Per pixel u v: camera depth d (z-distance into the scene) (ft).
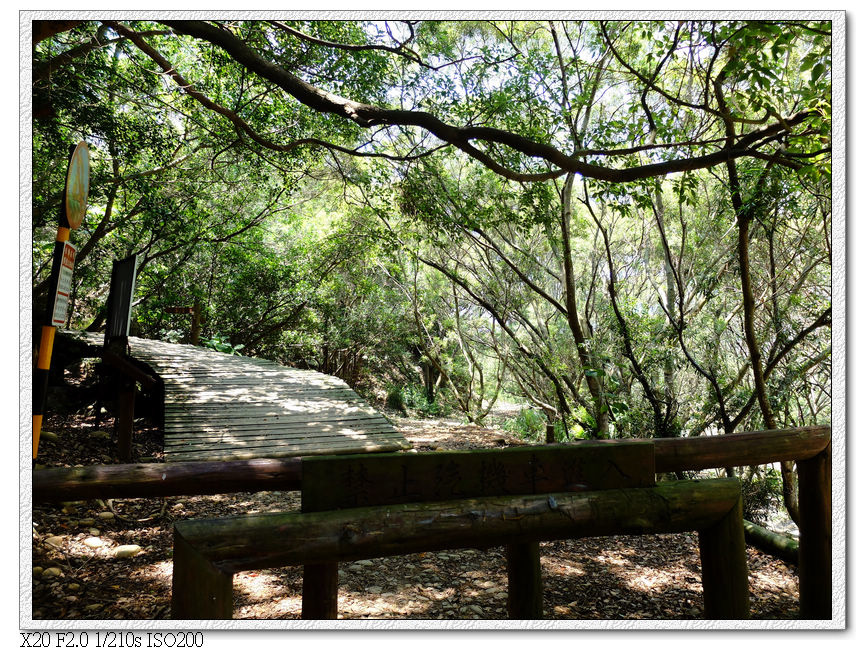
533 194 25.21
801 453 9.68
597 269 40.88
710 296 30.04
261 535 6.23
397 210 33.58
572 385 36.86
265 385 18.72
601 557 15.57
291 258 45.52
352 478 6.81
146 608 10.20
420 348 65.92
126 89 23.25
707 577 8.29
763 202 20.40
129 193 29.99
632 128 19.86
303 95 16.06
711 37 14.92
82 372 25.04
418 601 11.78
